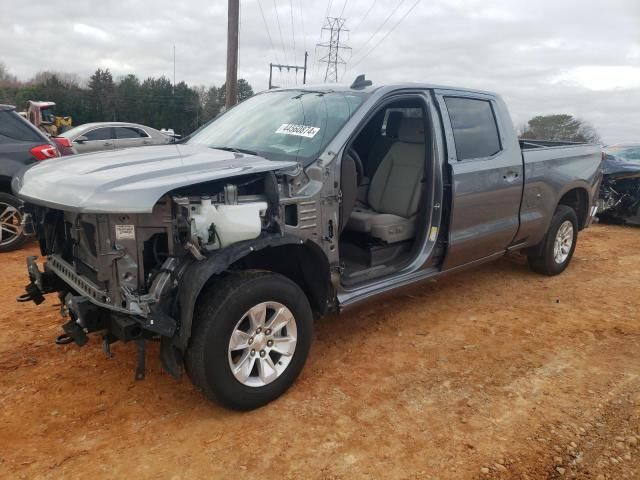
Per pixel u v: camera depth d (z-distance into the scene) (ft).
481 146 15.78
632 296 18.51
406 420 10.53
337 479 8.83
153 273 9.75
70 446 9.52
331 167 11.71
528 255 20.29
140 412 10.63
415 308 16.70
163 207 9.54
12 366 12.25
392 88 13.56
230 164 10.69
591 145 20.84
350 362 12.92
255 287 10.17
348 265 14.05
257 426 10.21
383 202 15.57
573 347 14.15
